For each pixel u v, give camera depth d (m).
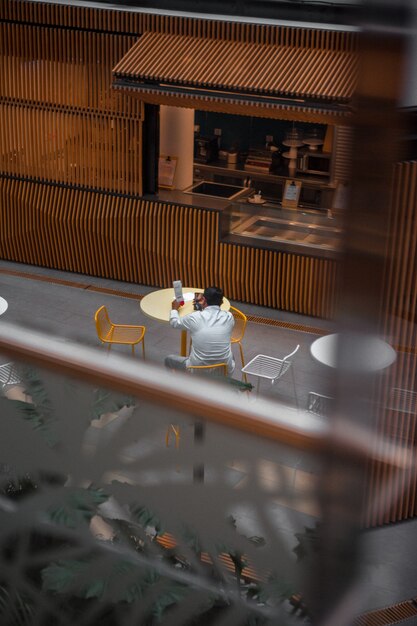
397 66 1.59
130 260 11.31
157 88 9.44
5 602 2.72
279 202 11.91
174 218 10.79
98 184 11.11
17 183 11.53
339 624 2.09
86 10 10.18
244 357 9.27
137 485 2.24
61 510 2.54
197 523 2.14
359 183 1.66
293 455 1.89
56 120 10.98
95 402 2.36
